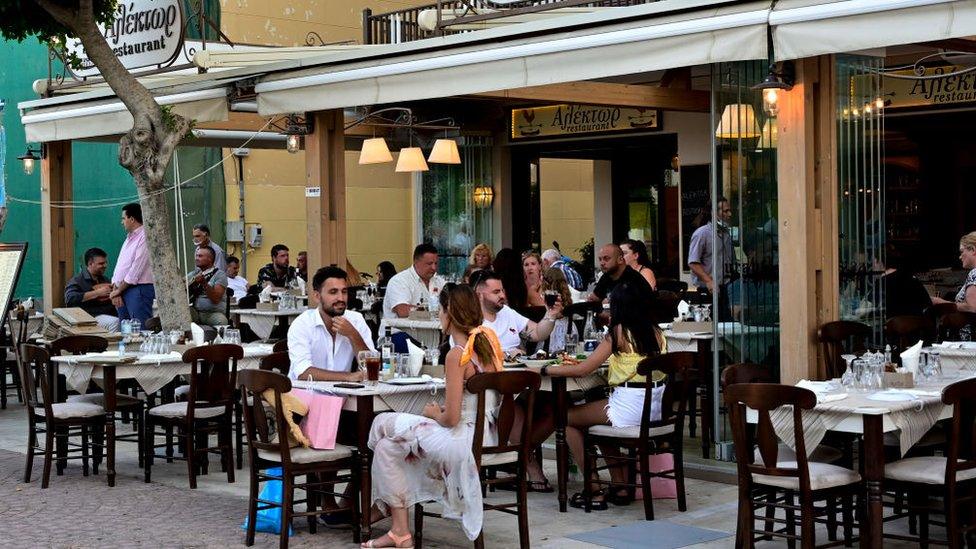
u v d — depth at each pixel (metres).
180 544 7.84
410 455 7.39
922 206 15.81
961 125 14.94
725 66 9.80
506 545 7.66
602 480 8.85
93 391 12.05
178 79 12.50
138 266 13.51
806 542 6.62
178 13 12.25
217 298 15.35
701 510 8.56
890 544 7.48
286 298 15.46
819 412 6.81
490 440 7.51
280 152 20.80
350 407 7.80
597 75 8.71
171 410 9.77
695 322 10.86
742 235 9.80
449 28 11.24
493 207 18.81
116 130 13.02
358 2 21.33
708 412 10.18
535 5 10.51
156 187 11.79
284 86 10.98
